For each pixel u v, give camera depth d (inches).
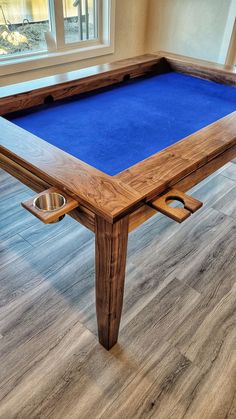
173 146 42.6
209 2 106.5
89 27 113.2
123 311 56.7
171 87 71.5
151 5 121.6
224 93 68.4
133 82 74.2
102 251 37.1
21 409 43.7
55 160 38.4
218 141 44.0
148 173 36.8
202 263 66.7
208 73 74.6
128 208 32.0
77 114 57.1
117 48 121.8
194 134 45.7
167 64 81.1
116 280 40.4
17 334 52.6
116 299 43.3
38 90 58.4
